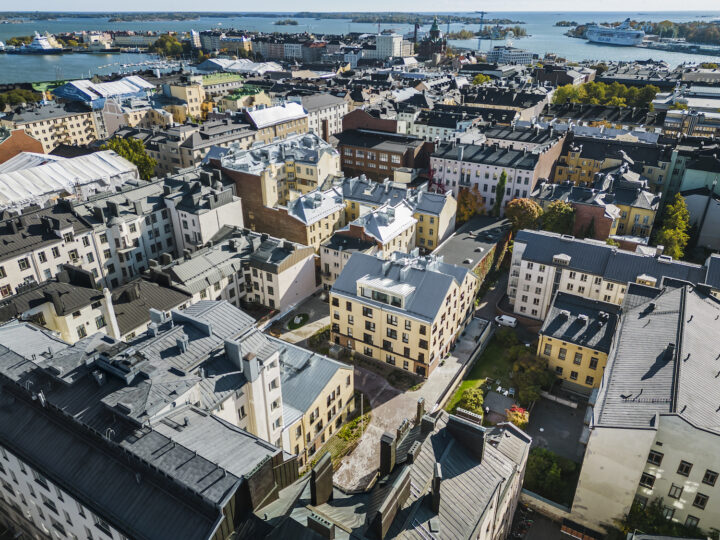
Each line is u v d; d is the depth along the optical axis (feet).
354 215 477.77
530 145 609.42
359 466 251.80
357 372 318.86
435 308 297.53
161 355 196.34
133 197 409.69
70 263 358.64
